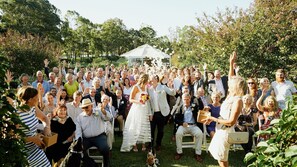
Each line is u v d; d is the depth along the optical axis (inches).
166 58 1074.1
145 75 258.2
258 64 456.4
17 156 90.5
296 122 74.9
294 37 464.4
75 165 171.2
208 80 376.2
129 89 353.1
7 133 91.9
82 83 334.3
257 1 514.0
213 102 264.4
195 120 254.2
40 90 231.8
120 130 316.5
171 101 357.7
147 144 288.0
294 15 502.3
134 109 258.4
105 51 2906.0
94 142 215.3
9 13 1927.9
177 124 257.9
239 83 139.1
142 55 955.3
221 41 467.2
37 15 2009.1
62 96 288.2
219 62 471.2
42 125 191.3
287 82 259.4
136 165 235.0
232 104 139.2
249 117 235.6
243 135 143.7
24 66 784.9
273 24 459.2
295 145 71.2
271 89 262.7
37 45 874.8
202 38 502.9
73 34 2514.8
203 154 262.7
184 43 1226.0
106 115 233.6
